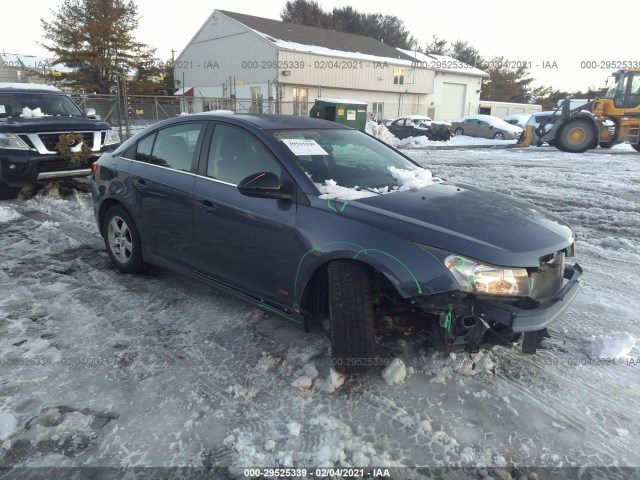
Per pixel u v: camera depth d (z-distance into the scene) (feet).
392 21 211.00
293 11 190.70
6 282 14.43
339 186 10.55
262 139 11.26
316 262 9.61
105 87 116.16
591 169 42.06
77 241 18.51
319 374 9.88
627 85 56.75
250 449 7.81
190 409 8.82
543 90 230.27
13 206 24.58
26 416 8.53
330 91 110.01
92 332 11.51
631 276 15.81
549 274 9.53
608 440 8.21
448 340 8.71
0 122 25.41
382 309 9.86
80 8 113.09
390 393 9.33
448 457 7.78
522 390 9.50
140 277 14.99
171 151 13.41
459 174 38.47
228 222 11.25
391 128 94.07
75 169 26.63
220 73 113.70
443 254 8.60
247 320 12.18
